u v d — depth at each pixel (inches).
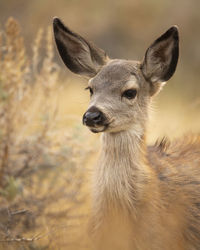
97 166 488.1
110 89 488.7
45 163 640.4
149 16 1464.1
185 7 1462.8
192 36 1396.4
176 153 550.9
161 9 1472.7
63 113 784.9
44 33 883.4
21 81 634.2
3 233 532.7
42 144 641.6
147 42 1419.8
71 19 1405.0
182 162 534.9
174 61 506.0
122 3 1475.1
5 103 616.7
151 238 468.8
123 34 1428.4
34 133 660.7
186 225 494.0
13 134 632.4
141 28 1450.5
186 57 1337.4
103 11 1469.0
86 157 644.1
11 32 621.6
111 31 1424.7
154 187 477.7
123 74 497.4
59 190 631.8
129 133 483.8
